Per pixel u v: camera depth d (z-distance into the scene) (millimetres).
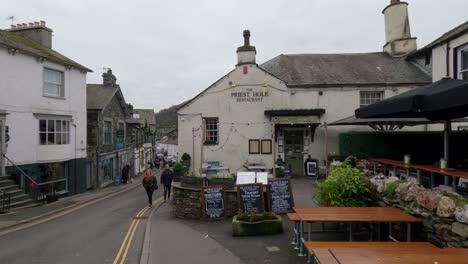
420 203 6004
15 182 16469
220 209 10844
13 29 21953
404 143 14383
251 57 19188
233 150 19062
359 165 10336
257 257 6742
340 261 3688
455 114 7340
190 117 19312
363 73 20047
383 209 6637
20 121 17078
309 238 6266
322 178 16984
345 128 18812
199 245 7844
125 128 32188
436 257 3801
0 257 7602
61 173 20219
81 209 15438
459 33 13859
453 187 7176
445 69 15273
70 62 20703
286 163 18969
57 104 19625
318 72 20531
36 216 12922
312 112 18312
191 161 19188
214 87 19250
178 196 11656
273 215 8875
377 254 3992
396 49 22016
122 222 11797
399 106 5738
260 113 19031
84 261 7191
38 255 7699
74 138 21078
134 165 36625
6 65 16297
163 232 9406
